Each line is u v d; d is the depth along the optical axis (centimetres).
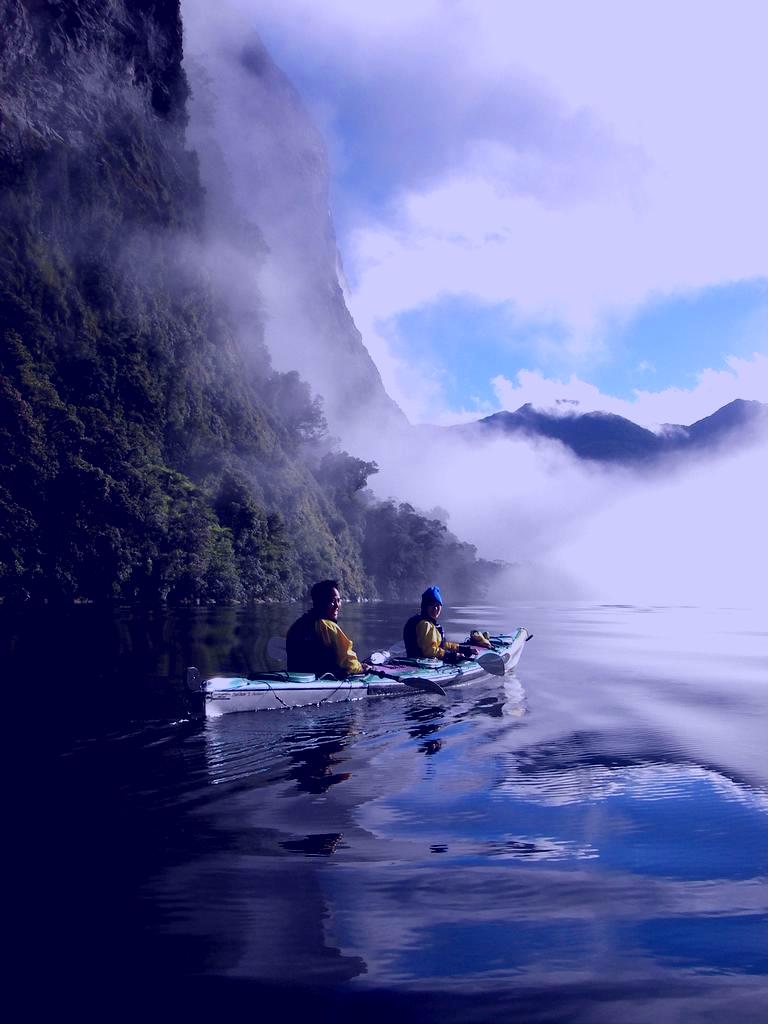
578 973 262
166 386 6681
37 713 746
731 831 412
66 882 339
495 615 4028
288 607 5116
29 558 4266
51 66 7412
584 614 4078
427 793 490
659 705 873
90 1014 237
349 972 262
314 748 626
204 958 270
